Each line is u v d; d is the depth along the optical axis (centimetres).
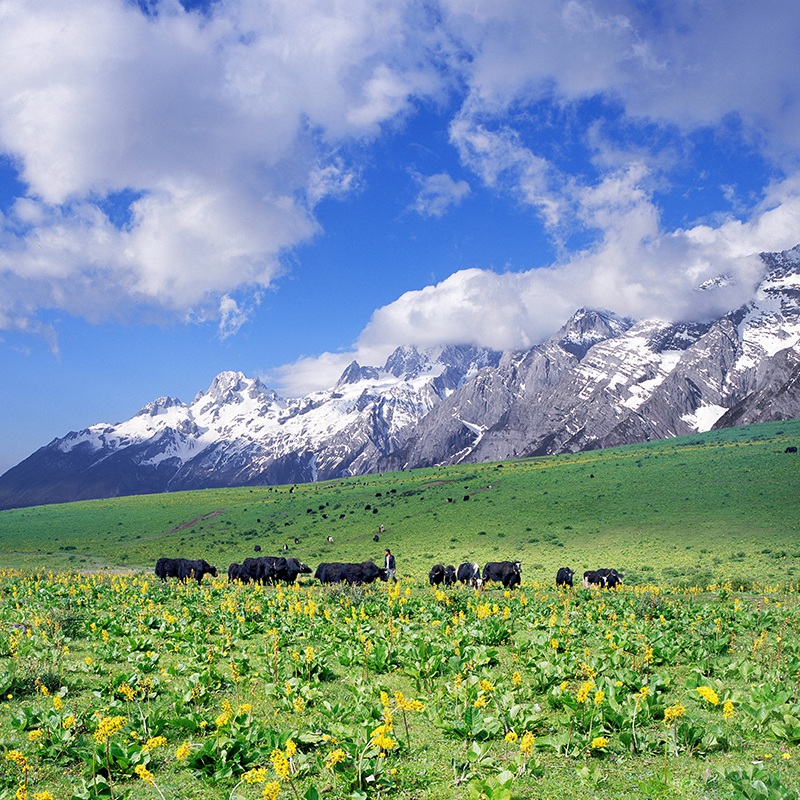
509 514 9638
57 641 1448
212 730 952
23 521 13450
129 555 8944
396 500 12569
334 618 1919
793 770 813
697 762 843
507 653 1506
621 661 1344
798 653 1481
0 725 991
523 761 827
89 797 745
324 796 761
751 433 15538
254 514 13225
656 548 6581
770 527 6862
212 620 1888
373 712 994
